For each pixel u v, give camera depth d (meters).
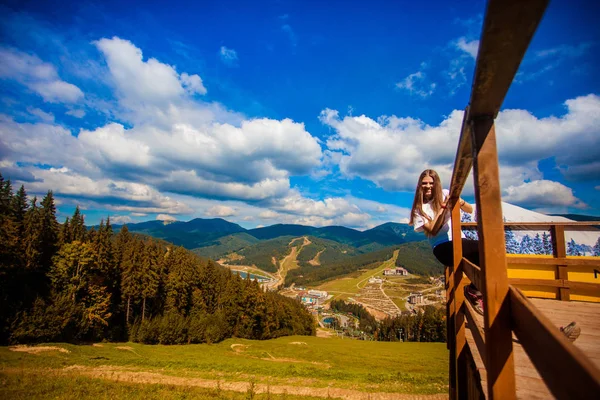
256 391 18.06
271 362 30.94
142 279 46.28
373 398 17.34
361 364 32.16
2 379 16.28
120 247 52.84
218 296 62.12
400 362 34.38
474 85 1.08
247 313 59.25
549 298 4.92
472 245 3.66
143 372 20.95
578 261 4.38
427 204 3.68
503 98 1.13
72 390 14.99
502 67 0.97
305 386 19.39
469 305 2.84
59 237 42.03
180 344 43.84
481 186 1.25
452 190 2.90
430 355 41.81
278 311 70.44
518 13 0.77
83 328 34.59
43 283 36.22
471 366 2.84
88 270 39.31
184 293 53.59
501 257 1.21
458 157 2.00
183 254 62.84
